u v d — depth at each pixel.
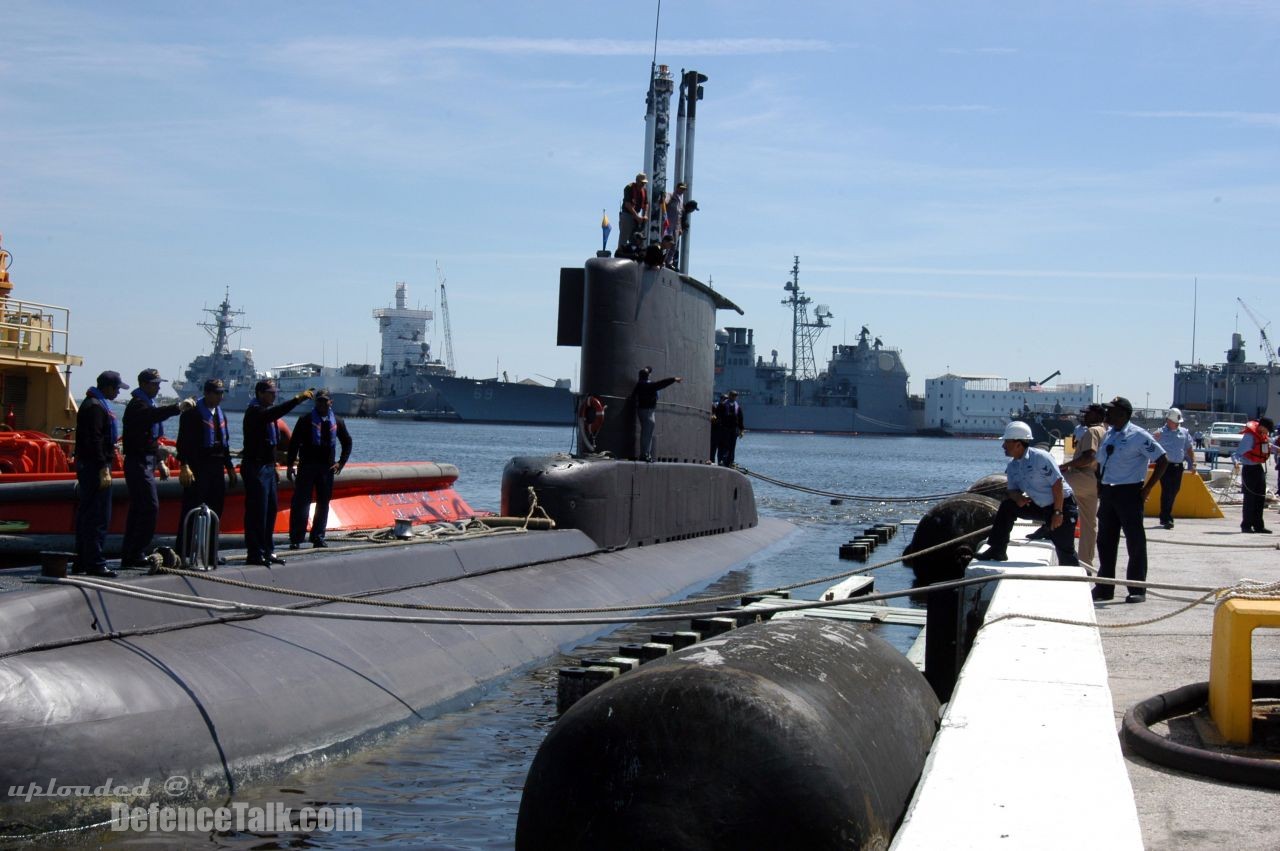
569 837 4.50
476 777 8.86
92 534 9.49
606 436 18.53
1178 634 10.28
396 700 10.14
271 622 10.05
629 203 18.69
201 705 8.27
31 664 7.60
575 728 4.60
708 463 22.47
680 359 20.00
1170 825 5.19
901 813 4.82
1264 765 5.65
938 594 9.69
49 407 20.67
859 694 5.09
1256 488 19.97
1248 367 115.88
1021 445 11.30
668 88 23.41
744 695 4.49
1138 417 101.88
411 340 198.62
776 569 22.27
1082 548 13.88
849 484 65.94
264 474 10.84
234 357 166.00
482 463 75.12
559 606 14.10
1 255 19.42
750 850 4.31
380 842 7.49
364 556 12.11
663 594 17.06
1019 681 5.92
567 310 19.09
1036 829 3.84
